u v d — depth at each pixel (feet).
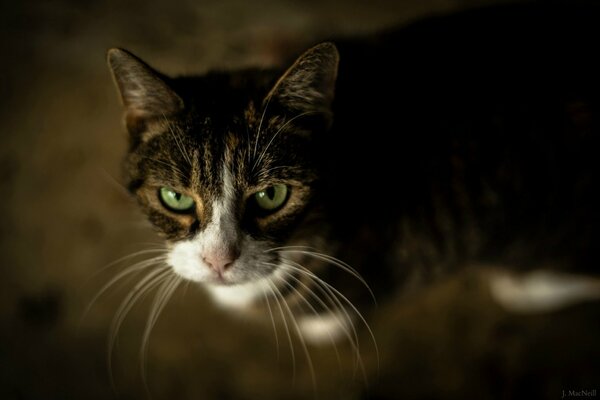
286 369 1.91
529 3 1.62
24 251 1.95
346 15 2.13
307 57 1.40
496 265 1.79
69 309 1.92
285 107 1.44
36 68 2.08
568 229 1.66
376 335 1.95
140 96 1.43
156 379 1.88
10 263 1.94
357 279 1.60
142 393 1.86
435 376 1.92
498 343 1.95
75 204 1.99
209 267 1.43
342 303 1.63
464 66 1.55
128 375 1.88
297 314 1.64
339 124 1.53
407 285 1.70
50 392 1.84
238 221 1.42
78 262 1.95
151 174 1.44
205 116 1.43
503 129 1.54
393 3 2.13
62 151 2.02
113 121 2.05
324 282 1.52
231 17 2.13
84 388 1.86
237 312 1.81
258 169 1.42
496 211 1.60
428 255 1.64
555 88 1.53
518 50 1.55
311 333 1.79
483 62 1.55
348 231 1.53
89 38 2.10
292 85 1.42
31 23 2.10
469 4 2.10
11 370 1.85
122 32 2.10
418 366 1.93
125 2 2.14
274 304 1.61
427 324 1.96
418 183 1.55
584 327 1.95
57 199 1.99
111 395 1.86
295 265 1.51
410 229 1.59
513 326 1.96
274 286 1.53
